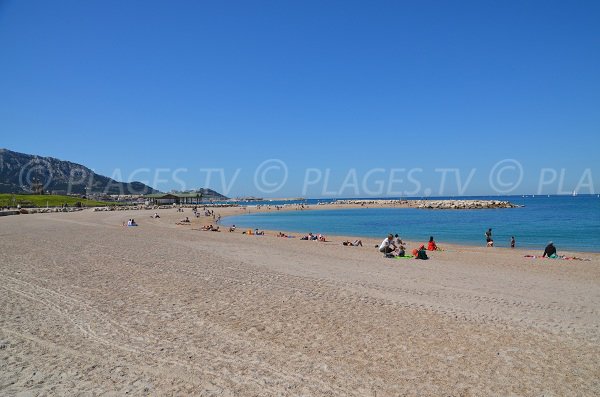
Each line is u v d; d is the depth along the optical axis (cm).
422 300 1202
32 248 2127
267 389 625
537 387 650
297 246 2712
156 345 798
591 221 5481
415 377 679
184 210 9725
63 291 1197
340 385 644
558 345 840
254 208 12231
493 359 761
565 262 2123
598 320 1023
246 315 1012
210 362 722
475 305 1155
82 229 3581
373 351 791
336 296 1229
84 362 711
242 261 1883
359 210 11081
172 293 1215
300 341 838
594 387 652
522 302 1201
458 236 3909
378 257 2223
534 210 8919
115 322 930
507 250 2838
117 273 1494
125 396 595
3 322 909
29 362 705
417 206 11700
